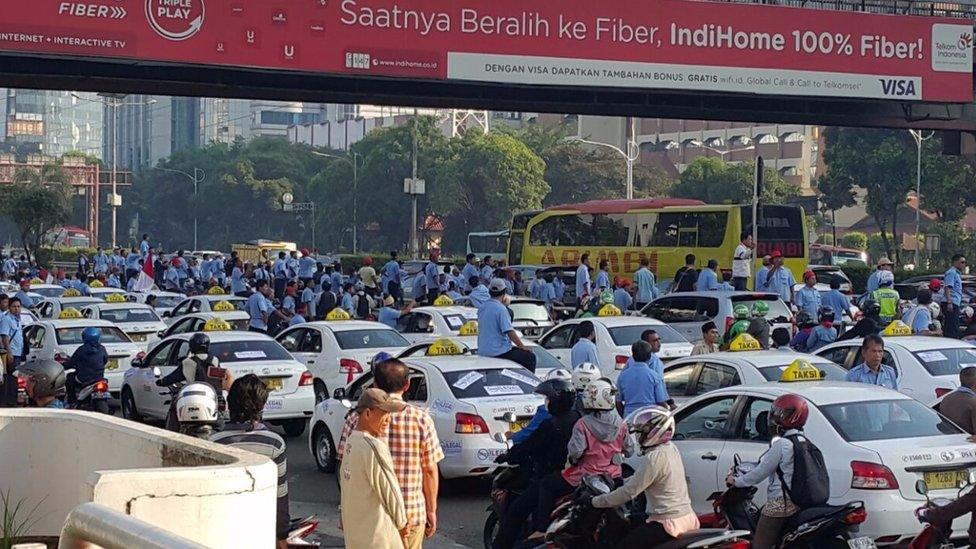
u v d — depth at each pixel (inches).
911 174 2480.3
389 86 1173.1
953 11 1245.7
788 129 4372.5
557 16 1107.3
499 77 1092.5
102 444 254.1
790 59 1175.6
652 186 3533.5
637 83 1130.7
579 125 4256.9
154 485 191.2
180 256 1756.9
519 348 649.6
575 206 1760.6
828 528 327.9
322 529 475.5
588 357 644.7
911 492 365.4
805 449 333.1
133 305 1056.8
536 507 391.9
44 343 860.6
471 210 3267.7
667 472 323.9
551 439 392.2
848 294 1467.8
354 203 3479.3
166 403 709.9
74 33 976.3
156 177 5073.8
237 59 1024.9
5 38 959.0
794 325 904.3
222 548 195.9
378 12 1061.8
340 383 761.0
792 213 1493.6
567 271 1494.8
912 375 570.3
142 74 1096.8
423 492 307.7
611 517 341.1
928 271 1930.4
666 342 777.6
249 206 4463.6
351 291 1223.5
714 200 3312.0
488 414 509.0
